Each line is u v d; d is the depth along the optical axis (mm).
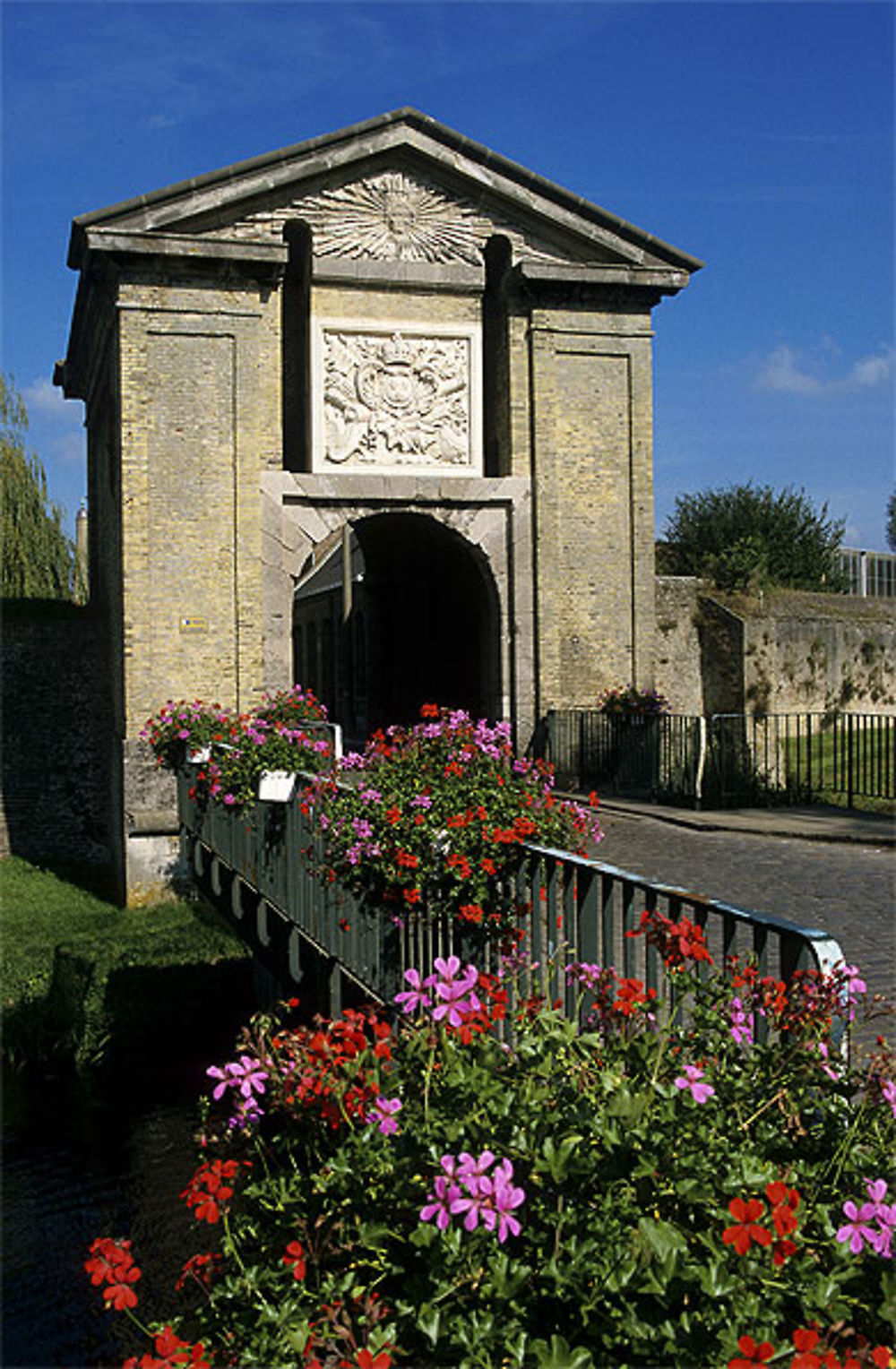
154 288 17500
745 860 12188
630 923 4535
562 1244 3117
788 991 3730
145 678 17484
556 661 19062
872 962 7855
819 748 17422
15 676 21078
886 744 16781
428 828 6258
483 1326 2965
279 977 10289
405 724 25969
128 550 17484
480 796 6445
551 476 18984
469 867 5934
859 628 25516
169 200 17250
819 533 35250
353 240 18312
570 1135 3307
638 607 19406
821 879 11031
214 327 17703
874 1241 2934
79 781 21312
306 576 42406
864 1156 3301
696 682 23031
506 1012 4316
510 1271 3062
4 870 20438
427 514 18703
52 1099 13570
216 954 15617
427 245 18594
